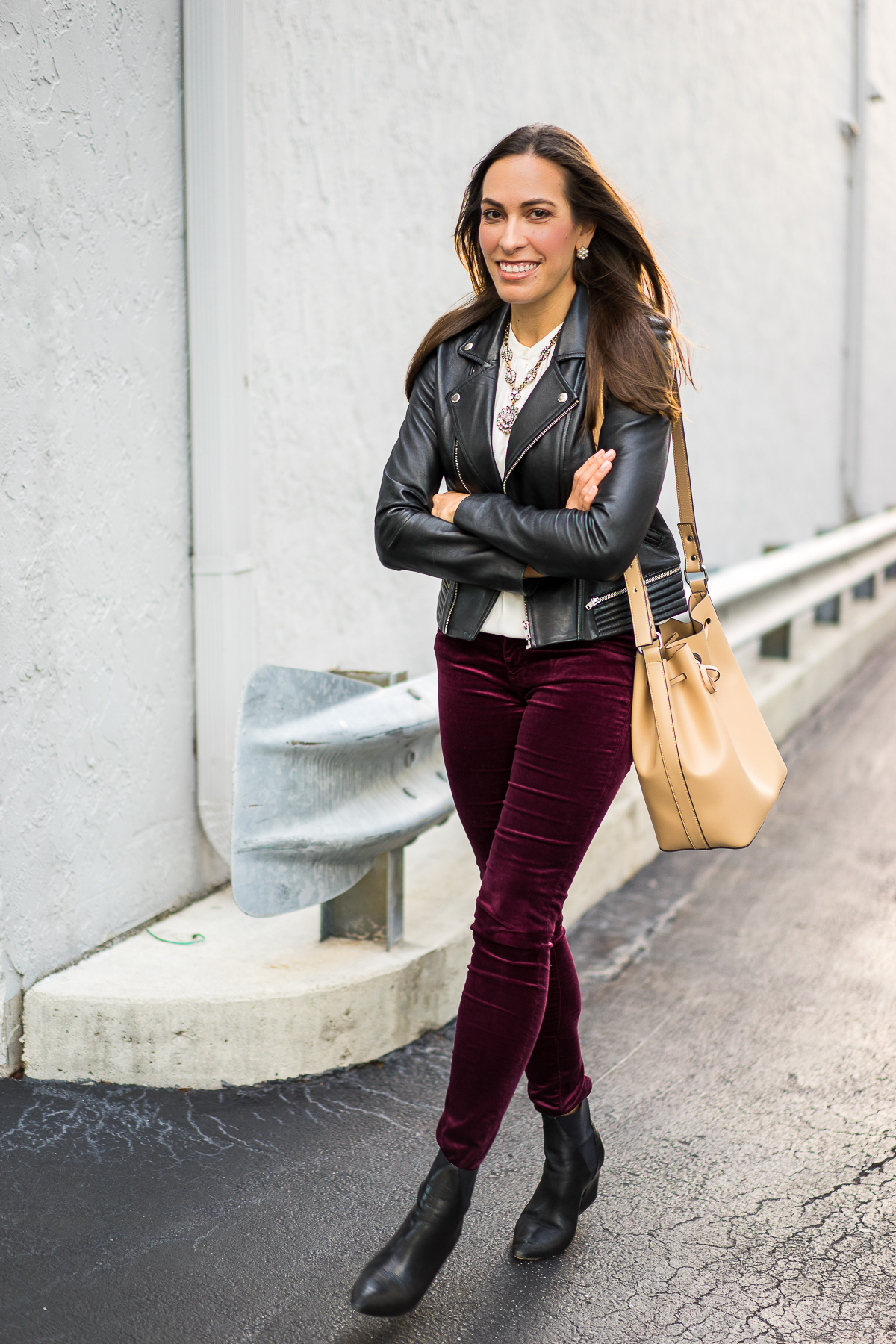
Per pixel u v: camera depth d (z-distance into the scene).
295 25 3.36
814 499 8.98
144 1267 2.13
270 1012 2.72
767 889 4.23
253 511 3.38
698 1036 3.12
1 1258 2.14
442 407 2.14
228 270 3.07
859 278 9.54
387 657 4.16
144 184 2.90
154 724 3.09
